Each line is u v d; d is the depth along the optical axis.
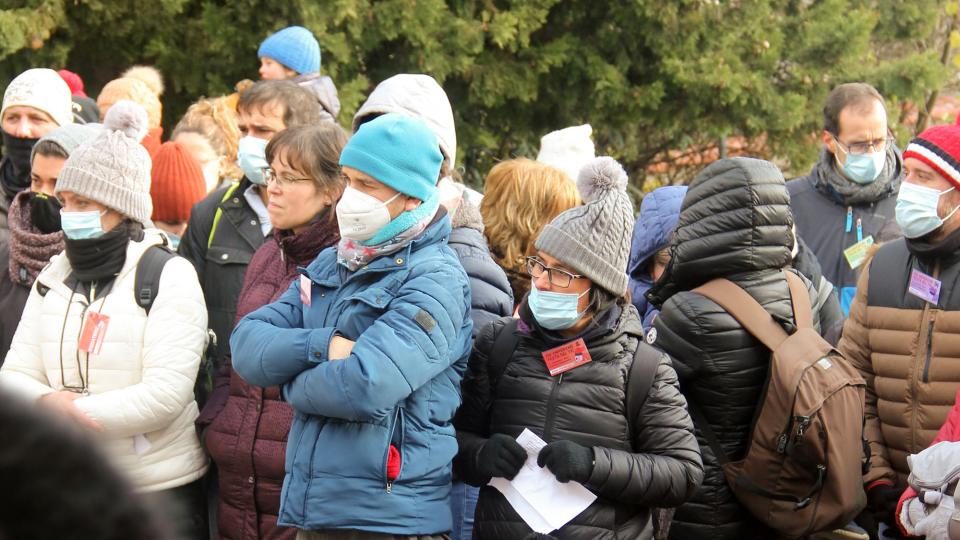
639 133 15.44
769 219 4.98
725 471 4.94
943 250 5.21
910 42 15.25
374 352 3.90
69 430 0.81
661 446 4.21
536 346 4.34
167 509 0.85
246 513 4.98
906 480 5.32
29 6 10.45
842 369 4.87
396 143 4.11
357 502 3.98
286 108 6.01
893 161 7.52
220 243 5.93
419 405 4.13
